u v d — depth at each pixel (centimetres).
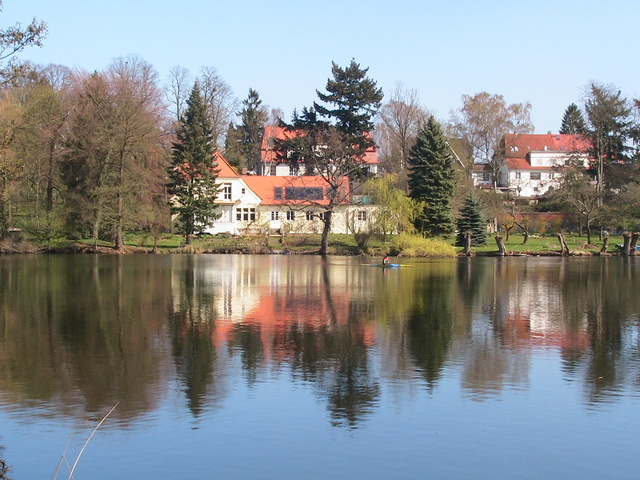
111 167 6450
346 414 1520
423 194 7312
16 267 4906
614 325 2592
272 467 1256
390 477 1223
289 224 7550
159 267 5034
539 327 2544
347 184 8694
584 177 7288
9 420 1480
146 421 1477
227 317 2725
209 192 7125
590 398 1647
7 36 1922
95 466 1259
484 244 7169
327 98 8538
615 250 6706
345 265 5441
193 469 1248
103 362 1959
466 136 9669
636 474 1242
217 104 10294
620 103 8256
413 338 2320
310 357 2031
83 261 5550
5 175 2489
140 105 6450
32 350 2105
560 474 1241
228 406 1569
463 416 1514
